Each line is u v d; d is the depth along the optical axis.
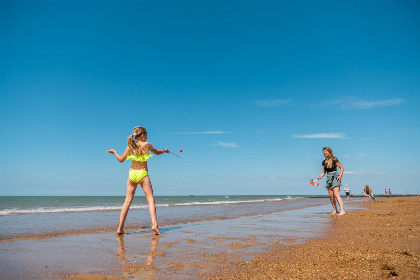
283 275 2.86
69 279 2.81
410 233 5.38
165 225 7.44
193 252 4.01
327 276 2.76
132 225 7.45
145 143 6.16
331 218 8.98
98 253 3.96
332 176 10.28
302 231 6.07
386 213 10.22
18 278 2.85
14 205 27.08
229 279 2.77
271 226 7.03
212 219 9.05
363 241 4.62
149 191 6.01
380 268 2.95
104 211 13.38
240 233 5.85
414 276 2.66
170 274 2.95
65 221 8.38
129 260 3.55
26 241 4.97
